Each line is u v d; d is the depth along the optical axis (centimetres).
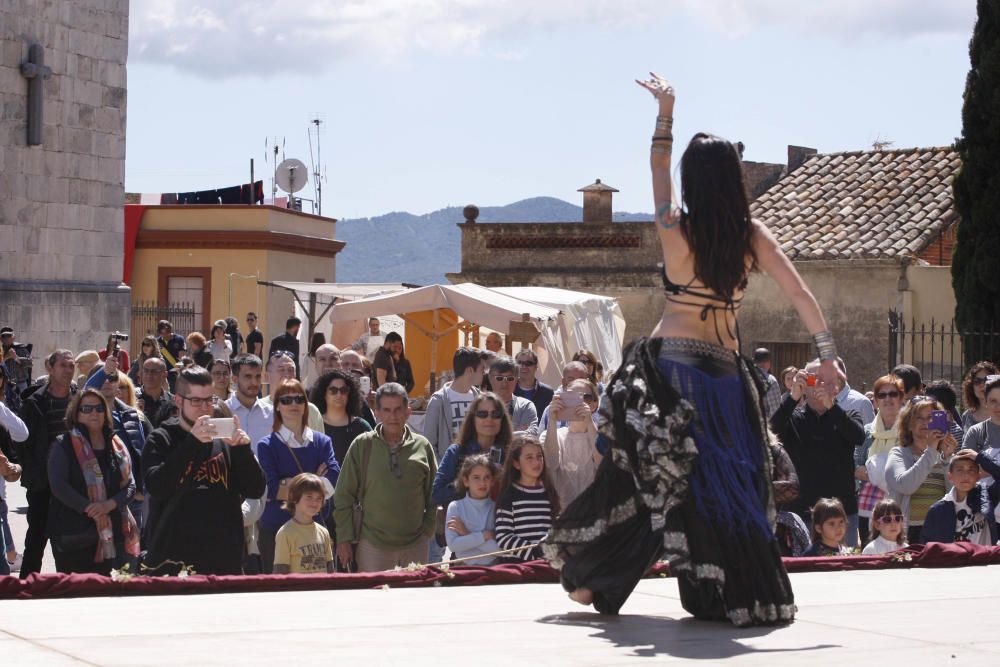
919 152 3097
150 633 446
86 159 2900
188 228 4050
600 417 477
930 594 551
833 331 2717
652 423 459
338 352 1399
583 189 3175
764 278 2794
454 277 3186
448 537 881
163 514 816
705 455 462
